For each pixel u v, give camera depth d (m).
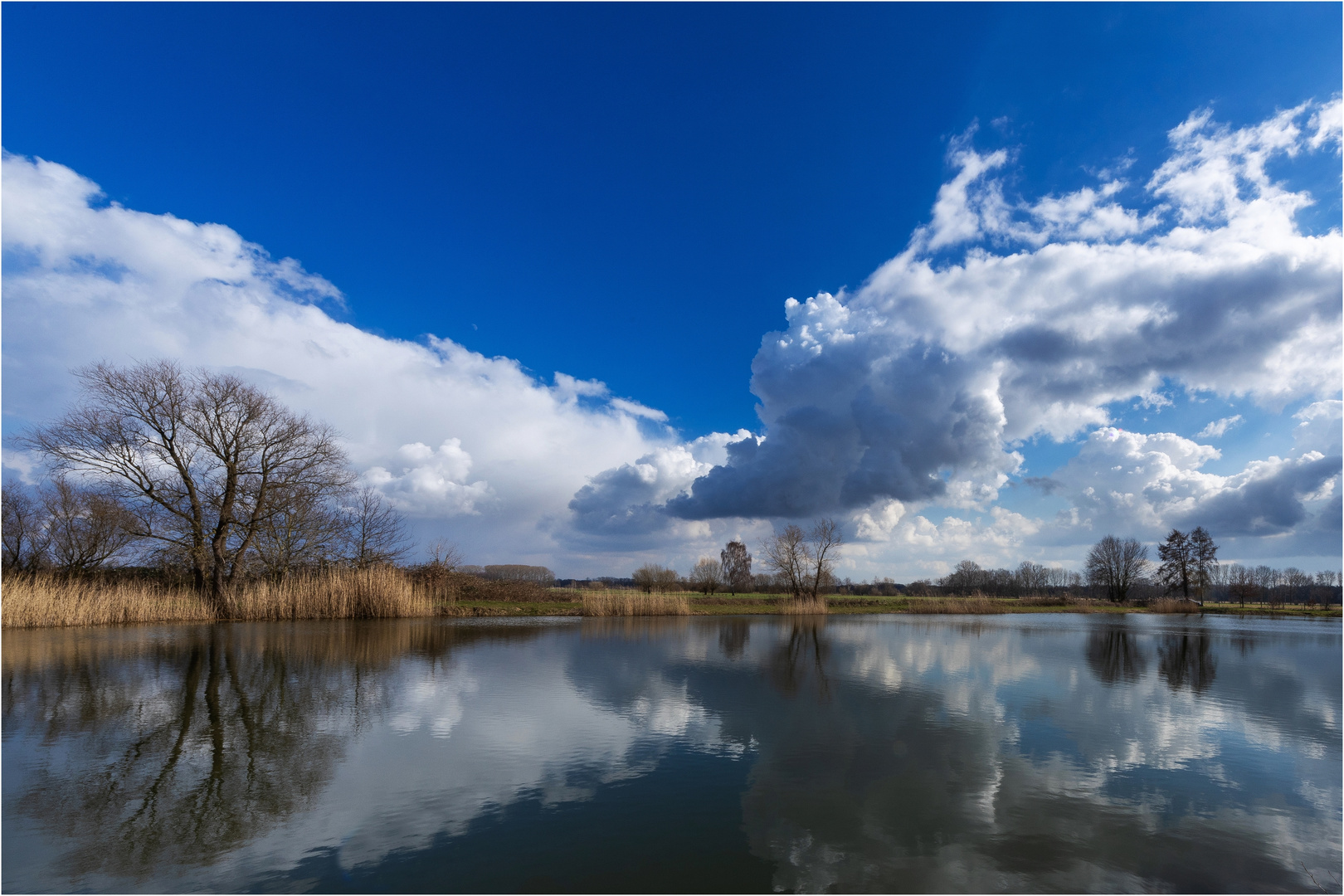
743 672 16.78
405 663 17.19
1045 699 13.91
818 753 9.52
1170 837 6.75
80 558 33.25
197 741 9.70
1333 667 20.58
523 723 10.98
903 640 26.20
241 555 29.92
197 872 5.75
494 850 6.19
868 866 5.97
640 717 11.58
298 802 7.37
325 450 32.16
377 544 36.06
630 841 6.42
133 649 19.12
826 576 49.34
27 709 11.59
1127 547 84.25
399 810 7.18
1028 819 7.17
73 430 27.08
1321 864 6.16
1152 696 14.66
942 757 9.44
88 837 6.42
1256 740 10.79
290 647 19.94
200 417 29.14
